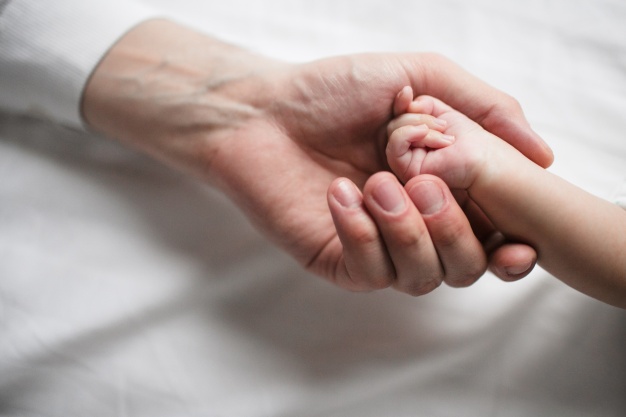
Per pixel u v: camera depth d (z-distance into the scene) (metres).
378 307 0.40
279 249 0.41
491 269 0.37
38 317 0.41
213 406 0.39
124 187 0.43
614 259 0.36
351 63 0.40
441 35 0.46
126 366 0.40
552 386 0.39
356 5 0.47
